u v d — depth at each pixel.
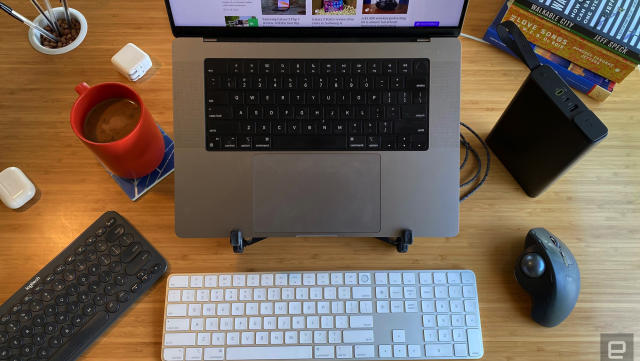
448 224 0.72
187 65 0.70
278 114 0.71
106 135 0.70
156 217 0.77
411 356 0.68
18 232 0.75
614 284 0.74
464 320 0.70
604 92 0.82
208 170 0.71
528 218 0.78
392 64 0.71
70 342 0.66
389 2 0.67
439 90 0.71
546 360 0.70
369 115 0.71
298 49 0.71
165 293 0.71
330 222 0.71
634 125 0.83
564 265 0.68
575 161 0.67
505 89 0.85
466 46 0.88
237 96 0.71
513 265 0.75
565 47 0.80
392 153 0.71
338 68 0.71
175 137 0.70
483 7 0.90
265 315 0.69
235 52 0.71
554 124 0.66
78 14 0.87
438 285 0.71
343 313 0.69
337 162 0.71
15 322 0.66
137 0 0.89
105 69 0.85
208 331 0.69
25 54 0.85
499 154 0.80
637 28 0.75
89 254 0.71
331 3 0.67
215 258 0.75
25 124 0.81
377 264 0.75
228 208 0.71
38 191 0.78
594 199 0.79
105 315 0.68
